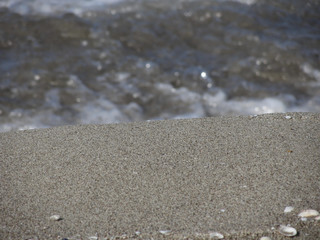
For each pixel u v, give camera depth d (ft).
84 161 22.94
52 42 45.55
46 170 22.12
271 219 18.12
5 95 37.78
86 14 49.88
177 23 49.19
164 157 23.20
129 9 51.03
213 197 19.63
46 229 17.70
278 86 40.75
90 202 19.43
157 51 45.21
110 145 24.81
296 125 27.09
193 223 17.95
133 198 19.69
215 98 38.63
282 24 50.37
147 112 36.42
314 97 39.11
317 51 45.57
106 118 35.27
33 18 48.78
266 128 26.73
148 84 40.24
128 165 22.45
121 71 41.93
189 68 42.73
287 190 20.01
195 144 24.67
